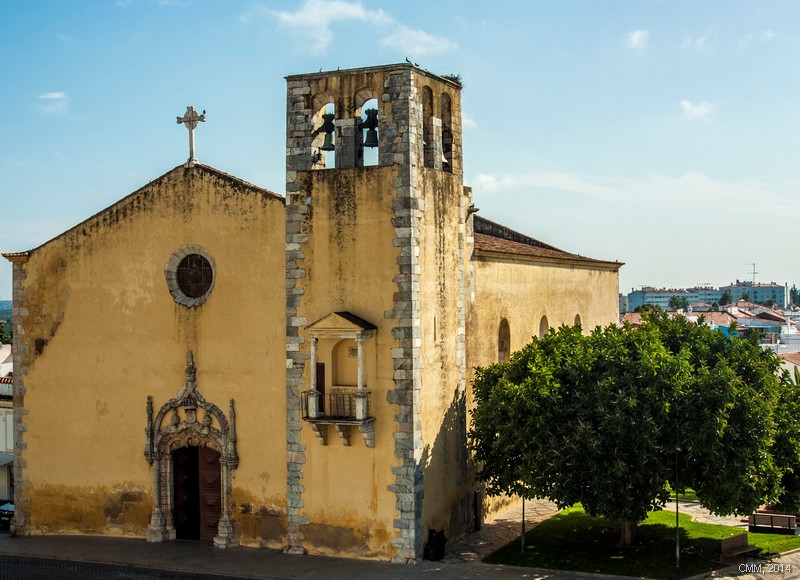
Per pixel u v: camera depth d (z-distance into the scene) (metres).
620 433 31.12
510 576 31.94
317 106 35.47
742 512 32.75
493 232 58.31
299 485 34.78
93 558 35.00
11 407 45.59
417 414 33.56
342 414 34.00
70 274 38.50
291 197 35.06
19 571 33.81
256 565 33.53
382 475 33.66
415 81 34.31
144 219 37.44
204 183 36.59
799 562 33.50
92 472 38.09
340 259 34.34
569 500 31.91
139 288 37.47
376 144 35.00
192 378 36.56
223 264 36.28
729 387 31.67
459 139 38.03
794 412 35.06
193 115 36.81
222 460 36.09
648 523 38.97
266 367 35.59
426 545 34.16
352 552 34.06
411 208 33.56
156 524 37.00
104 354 37.94
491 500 40.81
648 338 33.78
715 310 181.75
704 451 31.30
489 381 36.44
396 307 33.53
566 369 33.03
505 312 42.97
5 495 45.00
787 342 152.00
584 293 55.22
